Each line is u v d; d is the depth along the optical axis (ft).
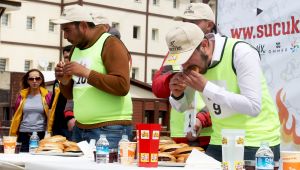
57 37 157.38
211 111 13.64
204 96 13.56
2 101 58.44
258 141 13.17
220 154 13.70
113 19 162.09
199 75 12.60
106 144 12.65
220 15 19.33
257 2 18.25
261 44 18.17
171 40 12.55
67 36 17.94
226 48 13.16
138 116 53.72
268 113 13.48
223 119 13.42
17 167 13.20
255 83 12.76
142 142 11.52
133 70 167.02
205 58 12.99
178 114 18.69
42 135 29.19
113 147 17.38
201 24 17.76
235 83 13.14
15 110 29.32
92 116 17.43
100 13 23.21
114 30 23.43
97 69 17.61
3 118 56.85
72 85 18.66
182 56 12.35
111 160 13.08
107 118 17.47
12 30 149.69
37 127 29.09
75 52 18.39
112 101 17.48
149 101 53.52
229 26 19.08
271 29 17.88
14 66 150.41
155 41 170.81
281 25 17.65
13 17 149.69
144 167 11.35
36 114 29.14
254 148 13.10
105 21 23.12
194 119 17.57
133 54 166.50
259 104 12.70
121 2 163.32
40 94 29.45
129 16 165.58
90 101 17.47
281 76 17.65
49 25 155.84
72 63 17.21
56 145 15.71
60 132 26.78
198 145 18.11
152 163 11.46
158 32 171.32
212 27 18.03
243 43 13.21
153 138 11.50
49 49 155.84
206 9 17.92
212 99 12.61
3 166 13.75
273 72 17.84
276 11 17.78
